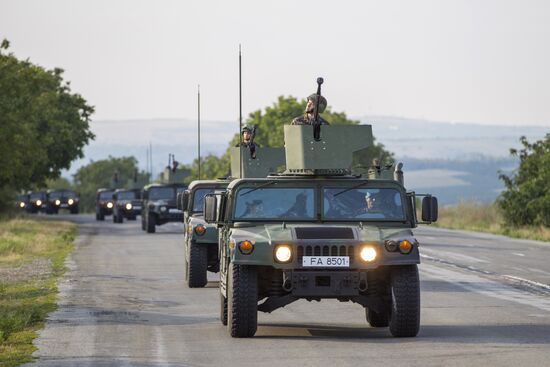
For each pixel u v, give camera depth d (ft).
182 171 444.14
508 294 178.50
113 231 454.40
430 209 128.57
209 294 183.01
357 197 130.31
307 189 130.41
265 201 130.21
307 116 142.31
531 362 105.60
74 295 180.55
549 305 160.86
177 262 261.24
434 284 197.06
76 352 115.55
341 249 121.39
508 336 125.18
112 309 159.22
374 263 120.88
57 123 581.53
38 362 108.99
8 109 402.72
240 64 180.55
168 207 428.97
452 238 366.84
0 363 108.06
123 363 108.06
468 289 187.52
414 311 122.52
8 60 408.26
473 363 105.19
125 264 254.68
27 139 408.26
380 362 106.52
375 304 125.08
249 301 123.54
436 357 109.09
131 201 577.84
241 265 124.06
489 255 276.62
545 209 418.72
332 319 144.15
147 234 421.59
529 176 434.71
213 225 194.59
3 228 424.05
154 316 149.89
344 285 121.39
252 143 196.85
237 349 116.47
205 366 105.91
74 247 326.03
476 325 136.26
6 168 405.18
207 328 135.54
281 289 126.11
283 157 197.88
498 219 483.92
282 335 127.85
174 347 118.73
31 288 194.08
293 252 121.08
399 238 122.31
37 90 476.13
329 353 112.78
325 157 131.64
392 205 130.11
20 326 135.95
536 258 266.36
